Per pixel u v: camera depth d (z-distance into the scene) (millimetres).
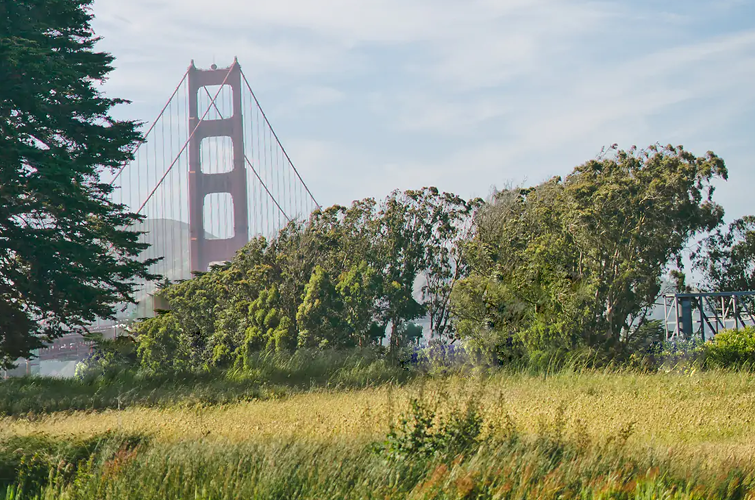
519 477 6293
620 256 28562
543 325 20906
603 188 29969
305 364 22391
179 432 9703
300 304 34312
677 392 13977
